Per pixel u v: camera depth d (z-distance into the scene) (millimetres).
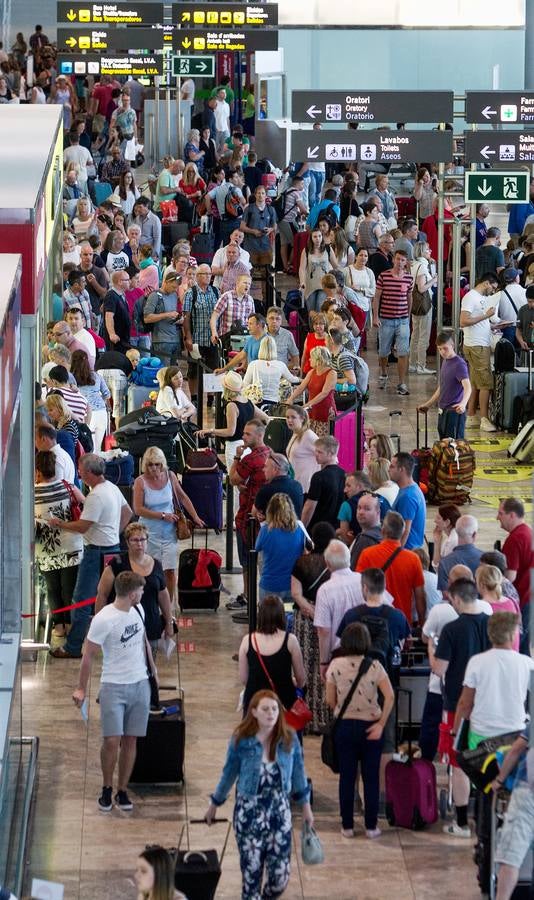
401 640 22484
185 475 31219
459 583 21594
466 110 44219
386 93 44406
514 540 25172
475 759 20000
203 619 29422
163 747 23016
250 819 18734
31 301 25312
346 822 21781
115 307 40719
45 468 27062
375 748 21453
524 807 18938
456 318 45250
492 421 42625
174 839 21688
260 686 21781
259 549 25406
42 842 21500
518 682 20219
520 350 43312
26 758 23438
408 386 46031
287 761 18812
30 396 25641
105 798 22375
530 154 44062
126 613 22000
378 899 20266
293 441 30719
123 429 32500
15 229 25172
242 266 46125
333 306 37219
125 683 22016
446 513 26641
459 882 20703
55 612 27500
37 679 26562
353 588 23062
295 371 41312
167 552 28297
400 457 27016
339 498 27766
